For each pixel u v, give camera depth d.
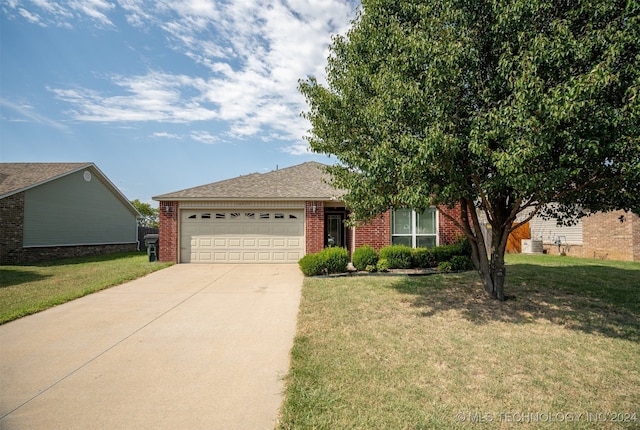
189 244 12.49
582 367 3.76
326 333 4.86
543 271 10.16
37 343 4.52
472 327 5.12
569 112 3.69
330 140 6.97
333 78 7.04
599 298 6.82
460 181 5.04
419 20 5.36
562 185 4.59
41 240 15.30
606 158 4.36
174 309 6.22
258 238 12.48
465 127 4.72
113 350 4.28
